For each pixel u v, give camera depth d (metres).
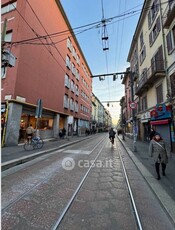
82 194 4.38
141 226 3.00
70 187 4.85
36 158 9.13
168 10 11.77
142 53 19.81
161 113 12.65
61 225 2.98
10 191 4.46
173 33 11.35
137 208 3.69
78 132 33.50
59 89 22.22
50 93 19.36
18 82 13.35
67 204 3.77
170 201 3.92
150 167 7.35
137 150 12.82
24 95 14.16
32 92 15.43
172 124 11.20
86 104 42.53
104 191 4.62
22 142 14.31
